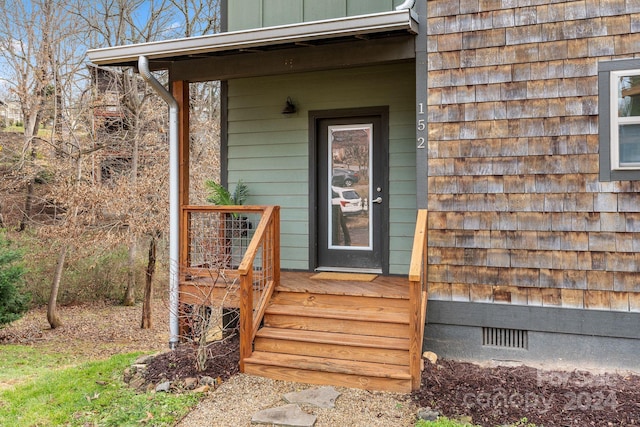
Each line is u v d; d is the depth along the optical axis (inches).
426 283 172.4
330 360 156.3
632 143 155.1
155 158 451.8
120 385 161.3
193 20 565.0
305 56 187.9
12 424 134.4
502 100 165.6
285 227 232.1
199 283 194.5
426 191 173.3
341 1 212.7
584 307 159.0
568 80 159.2
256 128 235.9
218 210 197.2
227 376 159.0
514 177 164.9
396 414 131.4
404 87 214.7
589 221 157.9
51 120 463.8
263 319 176.6
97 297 528.1
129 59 191.9
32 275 479.2
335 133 227.9
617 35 154.5
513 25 164.2
